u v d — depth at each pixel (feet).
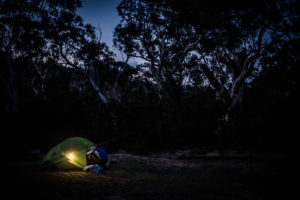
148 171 28.02
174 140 51.26
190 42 71.56
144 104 55.62
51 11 78.28
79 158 25.58
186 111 55.83
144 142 47.57
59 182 19.67
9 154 29.81
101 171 24.85
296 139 49.70
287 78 58.44
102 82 99.14
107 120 54.85
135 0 77.00
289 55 55.52
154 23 77.97
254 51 58.49
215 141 51.24
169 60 77.36
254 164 34.19
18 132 43.86
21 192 16.16
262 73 68.23
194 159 39.99
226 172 28.19
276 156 39.27
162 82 69.77
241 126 51.80
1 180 19.10
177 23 66.23
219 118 56.85
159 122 53.31
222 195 17.56
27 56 82.28
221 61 75.20
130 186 19.63
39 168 25.52
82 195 16.34
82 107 54.44
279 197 17.58
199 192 18.12
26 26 73.97
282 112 51.75
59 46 81.41
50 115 48.70
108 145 49.42
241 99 63.93
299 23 49.37
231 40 56.65
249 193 18.37
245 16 52.19
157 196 16.76
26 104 49.78
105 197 16.22
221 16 53.88
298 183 22.02
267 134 49.73
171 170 29.12
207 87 68.08
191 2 55.06
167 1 65.05
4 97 81.76
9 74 88.38
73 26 81.20
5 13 73.56
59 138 47.50
